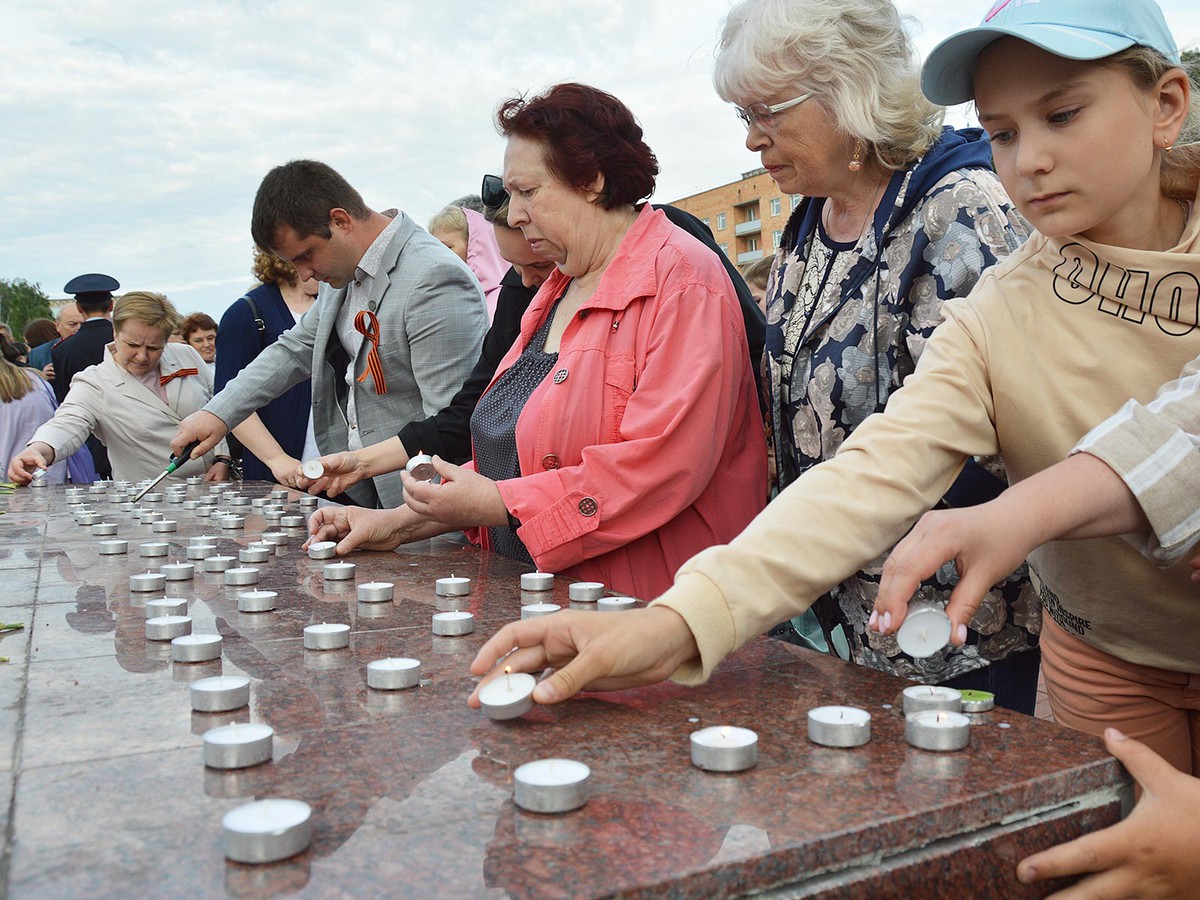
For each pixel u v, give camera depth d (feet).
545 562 6.28
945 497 5.84
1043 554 4.66
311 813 2.45
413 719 3.41
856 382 6.39
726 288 6.78
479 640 4.53
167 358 16.60
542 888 2.19
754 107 6.35
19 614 5.18
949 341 4.40
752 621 3.55
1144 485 3.27
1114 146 3.79
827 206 6.91
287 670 4.04
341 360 12.24
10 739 3.21
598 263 7.34
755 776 2.84
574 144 7.01
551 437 6.82
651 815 2.58
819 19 5.99
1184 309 3.98
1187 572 4.26
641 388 6.45
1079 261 4.17
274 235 11.05
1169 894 2.78
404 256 11.14
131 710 3.51
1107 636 4.69
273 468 13.51
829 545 3.70
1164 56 3.76
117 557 7.12
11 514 10.54
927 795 2.68
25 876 2.26
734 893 2.32
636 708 3.51
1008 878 2.70
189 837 2.47
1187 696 4.70
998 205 5.94
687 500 6.33
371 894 2.17
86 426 15.67
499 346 9.26
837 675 3.89
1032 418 4.26
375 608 5.24
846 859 2.45
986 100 4.01
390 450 9.14
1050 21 3.70
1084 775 2.87
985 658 5.90
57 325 31.45
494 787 2.78
